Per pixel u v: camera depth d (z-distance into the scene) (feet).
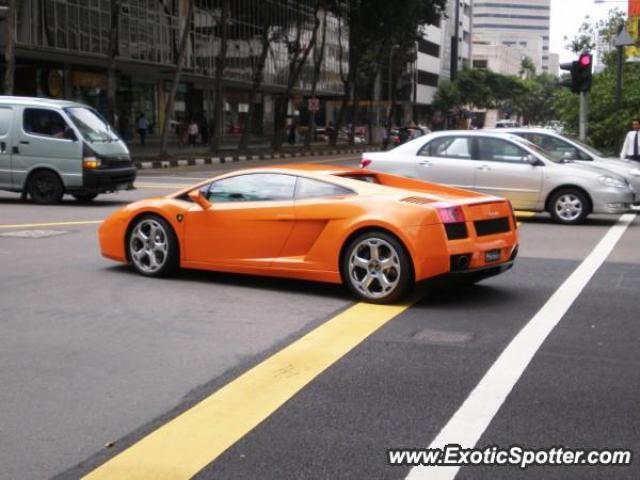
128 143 144.15
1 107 53.01
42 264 30.42
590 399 15.84
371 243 23.93
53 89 122.83
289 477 12.42
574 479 12.41
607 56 100.22
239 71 162.81
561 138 51.62
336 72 224.74
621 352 19.12
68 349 19.42
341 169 26.94
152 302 24.31
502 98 352.08
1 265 30.19
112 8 98.48
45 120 52.39
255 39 169.17
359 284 24.27
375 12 155.02
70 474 12.59
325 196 25.20
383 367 17.90
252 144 179.11
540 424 14.55
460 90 320.50
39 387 16.71
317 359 18.52
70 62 122.11
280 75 182.80
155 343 19.90
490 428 14.35
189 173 88.79
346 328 21.31
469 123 332.19
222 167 103.14
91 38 112.57
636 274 29.25
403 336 20.53
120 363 18.29
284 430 14.29
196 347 19.54
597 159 50.47
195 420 14.82
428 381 16.93
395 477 12.41
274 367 17.93
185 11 139.95
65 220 43.96
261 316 22.62
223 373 17.53
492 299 24.99
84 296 25.11
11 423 14.76
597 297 25.30
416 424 14.53
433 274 23.21
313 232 24.93
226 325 21.63
